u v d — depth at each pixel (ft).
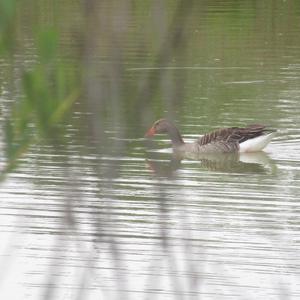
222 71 150.00
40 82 16.01
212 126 117.19
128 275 61.36
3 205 80.02
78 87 16.58
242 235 71.82
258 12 206.80
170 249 64.90
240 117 120.98
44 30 15.72
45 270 63.52
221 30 186.60
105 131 21.52
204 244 68.95
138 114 18.93
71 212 25.46
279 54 165.37
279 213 79.10
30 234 71.41
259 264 64.75
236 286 60.23
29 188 85.30
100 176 22.08
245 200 83.71
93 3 17.29
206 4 210.79
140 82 19.75
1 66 117.19
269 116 121.80
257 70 151.33
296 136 112.78
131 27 166.81
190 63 153.99
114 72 18.35
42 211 77.87
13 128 16.49
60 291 58.95
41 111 16.17
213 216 77.36
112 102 18.57
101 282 60.03
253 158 104.68
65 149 24.89
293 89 137.28
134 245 67.51
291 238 71.15
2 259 66.44
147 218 74.74
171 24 17.38
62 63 17.31
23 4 30.68
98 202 75.10
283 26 192.75
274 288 59.93
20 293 60.03
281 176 95.30
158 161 100.58
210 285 60.08
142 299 57.88
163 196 29.96
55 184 86.43
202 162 102.83
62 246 65.36
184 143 107.24
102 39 17.71
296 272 63.00
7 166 16.62
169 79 20.49
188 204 80.94
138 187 85.87
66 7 164.45
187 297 57.93
